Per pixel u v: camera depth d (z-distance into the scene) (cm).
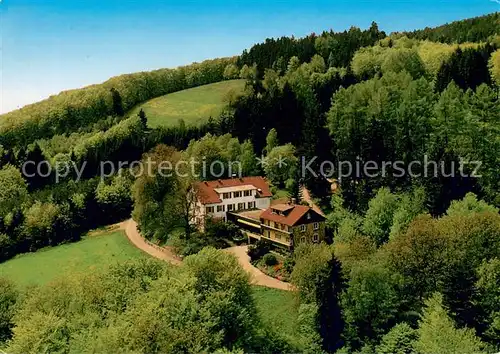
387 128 9425
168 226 8781
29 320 4578
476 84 11506
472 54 11906
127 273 5103
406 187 7956
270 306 5678
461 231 5206
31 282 7456
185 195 8719
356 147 9106
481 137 8169
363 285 4819
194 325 4081
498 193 7406
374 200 7175
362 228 7112
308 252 6228
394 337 4403
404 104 9344
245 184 9638
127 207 11088
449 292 4681
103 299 4778
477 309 4628
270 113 12275
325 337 4731
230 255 5053
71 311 4712
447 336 4084
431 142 8462
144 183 8888
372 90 10669
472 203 6262
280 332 4906
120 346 3881
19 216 9825
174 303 4253
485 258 4897
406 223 6431
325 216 8338
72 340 4209
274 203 9469
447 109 9000
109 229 10206
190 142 12469
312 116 10562
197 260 4834
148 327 3912
